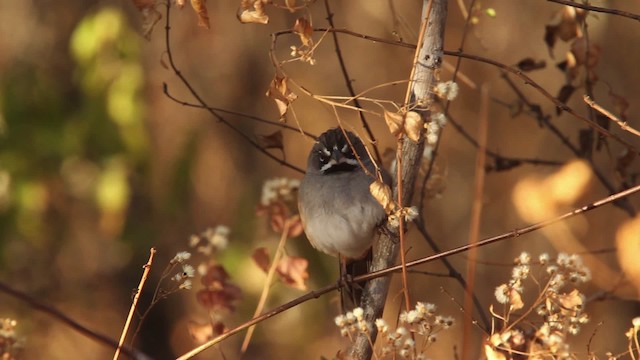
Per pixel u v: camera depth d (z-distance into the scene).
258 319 6.41
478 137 15.98
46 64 14.30
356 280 6.70
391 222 6.30
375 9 15.87
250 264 13.05
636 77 17.27
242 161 15.75
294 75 15.98
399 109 6.13
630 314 13.95
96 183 13.30
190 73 15.27
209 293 7.75
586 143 8.91
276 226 8.48
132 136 13.00
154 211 14.55
